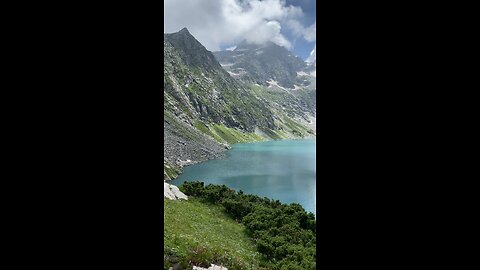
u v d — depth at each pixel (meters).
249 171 60.66
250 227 16.53
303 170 61.44
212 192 20.73
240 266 10.72
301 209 18.14
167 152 72.56
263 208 18.59
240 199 20.59
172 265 9.25
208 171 61.06
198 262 9.91
